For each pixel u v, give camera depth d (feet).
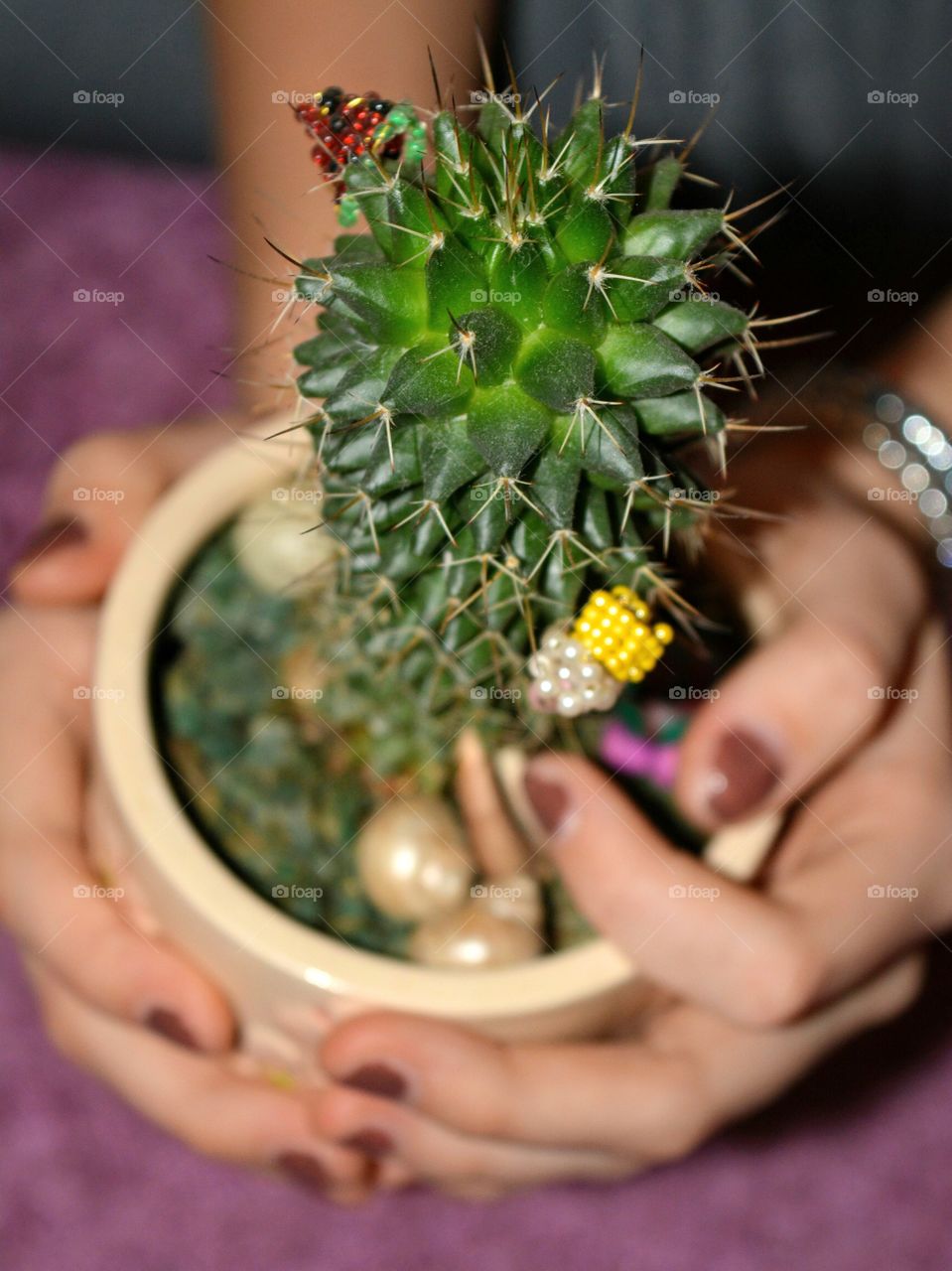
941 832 1.10
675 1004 1.08
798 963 1.01
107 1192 1.25
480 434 0.82
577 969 0.97
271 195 1.15
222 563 1.07
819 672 1.02
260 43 1.09
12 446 1.42
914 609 1.13
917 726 1.13
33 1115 1.26
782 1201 1.30
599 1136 1.05
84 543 1.13
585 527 0.88
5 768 1.10
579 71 1.29
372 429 0.86
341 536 0.92
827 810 1.11
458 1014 0.95
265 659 1.06
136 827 0.95
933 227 1.39
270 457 1.05
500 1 1.21
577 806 0.99
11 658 1.13
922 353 1.35
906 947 1.10
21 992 1.27
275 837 1.03
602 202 0.81
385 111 0.88
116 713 0.98
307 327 1.08
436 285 0.81
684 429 0.86
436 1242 1.27
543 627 0.99
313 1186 1.16
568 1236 1.28
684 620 0.98
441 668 0.99
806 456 1.21
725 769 1.01
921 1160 1.31
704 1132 1.08
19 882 1.07
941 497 1.22
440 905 0.99
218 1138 1.11
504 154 0.82
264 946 0.94
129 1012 1.04
